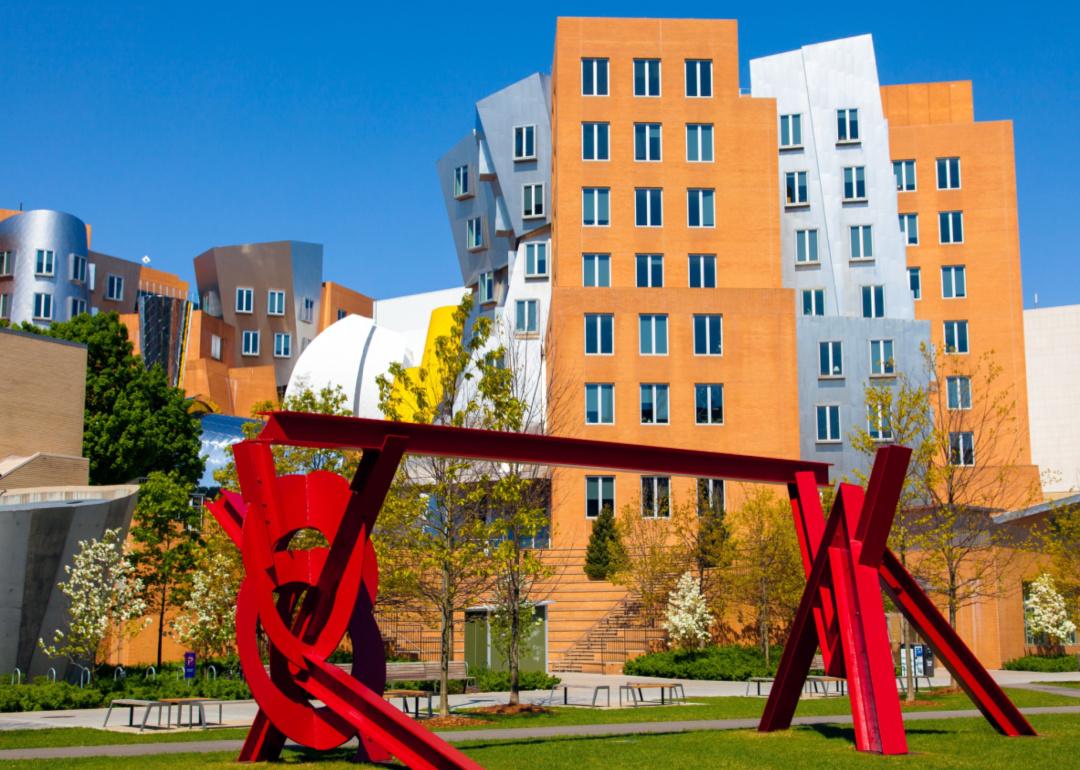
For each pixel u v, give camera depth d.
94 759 17.48
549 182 70.69
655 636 48.12
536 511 28.55
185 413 59.78
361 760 16.38
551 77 70.25
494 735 21.67
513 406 27.61
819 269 67.25
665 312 57.59
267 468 16.08
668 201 61.62
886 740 17.36
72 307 97.62
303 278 102.00
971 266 70.75
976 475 57.22
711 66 62.66
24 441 41.50
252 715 27.12
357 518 16.20
